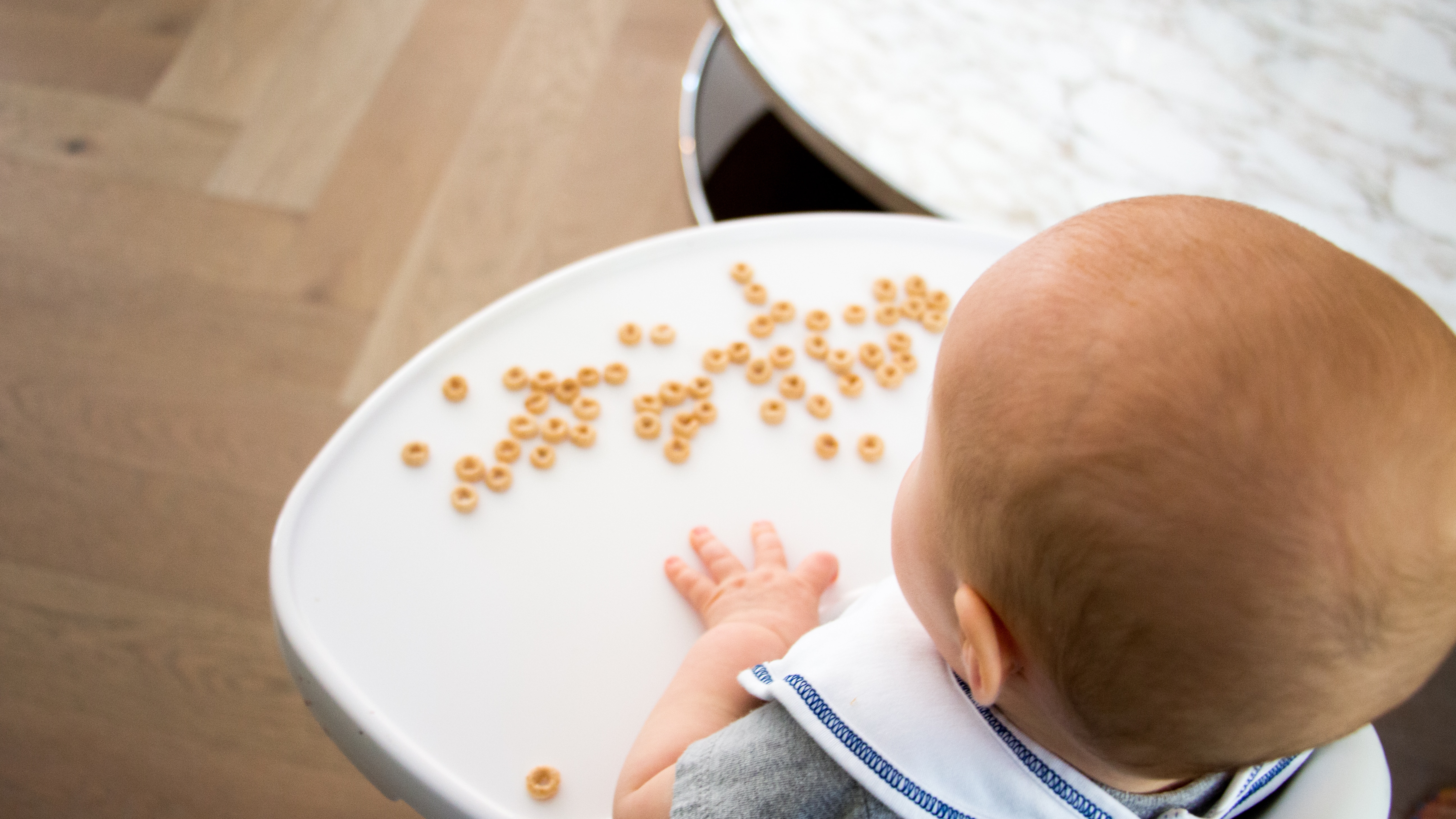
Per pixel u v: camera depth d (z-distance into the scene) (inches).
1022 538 26.9
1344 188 41.8
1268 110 43.4
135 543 50.8
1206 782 30.0
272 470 52.6
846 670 30.0
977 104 43.5
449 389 36.7
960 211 41.4
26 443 52.6
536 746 33.1
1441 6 45.6
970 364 27.2
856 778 29.5
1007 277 27.2
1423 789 47.3
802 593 34.4
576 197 62.0
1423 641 26.4
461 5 69.9
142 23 67.2
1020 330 26.8
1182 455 25.5
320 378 54.6
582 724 33.3
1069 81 44.0
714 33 58.4
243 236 59.1
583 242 60.3
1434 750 47.9
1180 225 26.7
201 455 52.7
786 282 39.0
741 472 36.4
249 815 46.5
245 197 60.7
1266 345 25.3
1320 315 25.6
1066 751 29.0
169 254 58.2
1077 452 26.3
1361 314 25.7
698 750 30.5
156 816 46.3
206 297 56.8
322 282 57.7
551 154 63.7
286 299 57.0
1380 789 29.9
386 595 34.3
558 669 33.8
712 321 38.4
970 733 29.4
